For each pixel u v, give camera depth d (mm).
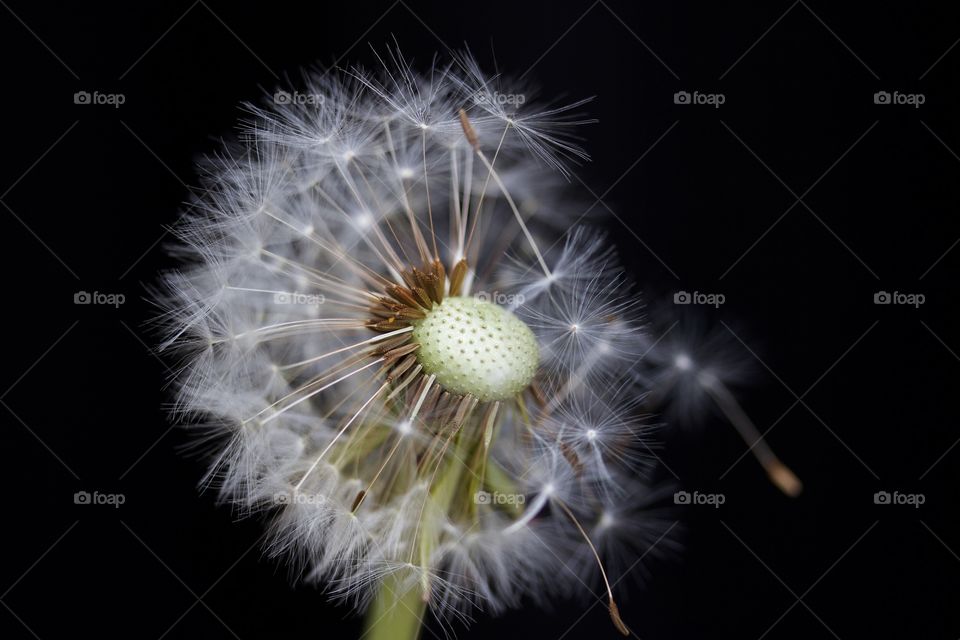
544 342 150
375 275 149
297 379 150
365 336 149
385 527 145
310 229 151
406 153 154
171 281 150
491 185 157
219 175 152
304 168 153
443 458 144
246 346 149
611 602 144
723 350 161
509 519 147
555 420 148
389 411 145
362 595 146
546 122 155
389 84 155
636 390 153
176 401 149
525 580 154
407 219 154
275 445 146
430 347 143
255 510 148
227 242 150
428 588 141
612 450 149
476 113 153
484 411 144
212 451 150
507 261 156
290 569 149
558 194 163
